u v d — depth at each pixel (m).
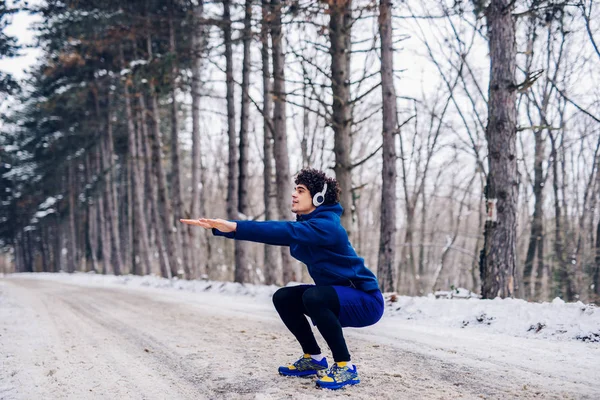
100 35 17.44
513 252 7.15
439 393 3.04
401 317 6.78
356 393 3.07
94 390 3.52
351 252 3.17
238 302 9.98
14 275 39.72
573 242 18.02
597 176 16.92
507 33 7.35
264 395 3.09
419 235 26.91
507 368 3.62
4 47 17.73
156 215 21.11
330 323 3.08
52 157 30.55
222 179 34.94
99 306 9.79
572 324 4.88
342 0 9.05
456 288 8.38
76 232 40.53
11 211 39.75
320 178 3.16
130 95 18.16
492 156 7.32
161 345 5.20
